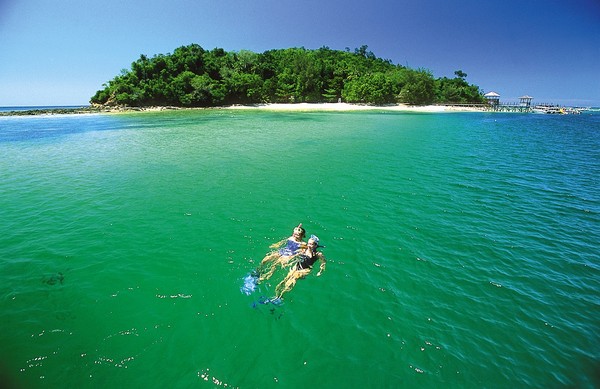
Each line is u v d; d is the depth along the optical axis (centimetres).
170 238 1000
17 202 1333
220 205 1288
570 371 547
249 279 768
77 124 4900
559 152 2556
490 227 1112
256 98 9269
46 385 499
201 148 2584
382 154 2362
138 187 1538
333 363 553
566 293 761
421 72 9588
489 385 520
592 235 1061
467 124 4912
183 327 626
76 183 1619
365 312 681
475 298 735
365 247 954
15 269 826
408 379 526
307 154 2334
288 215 1191
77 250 925
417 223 1134
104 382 505
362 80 9281
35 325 628
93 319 646
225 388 499
